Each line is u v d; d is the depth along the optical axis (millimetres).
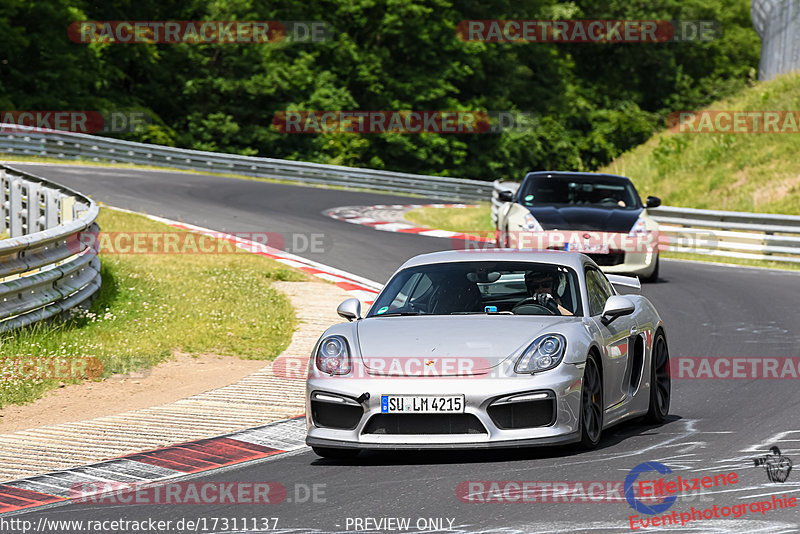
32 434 26266
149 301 45250
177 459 23703
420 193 136625
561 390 22016
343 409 22469
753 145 105938
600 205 57219
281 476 21812
